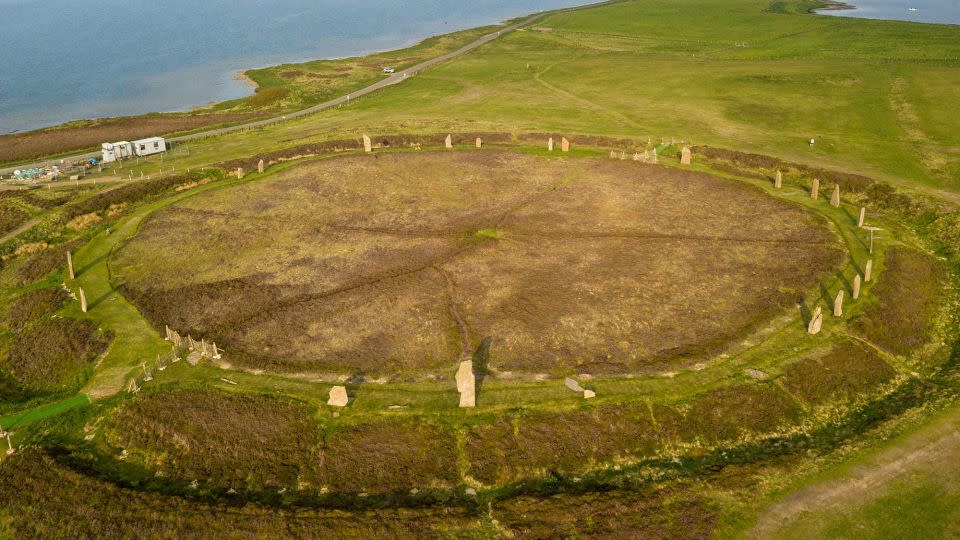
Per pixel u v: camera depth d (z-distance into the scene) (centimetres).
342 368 3581
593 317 4012
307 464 2955
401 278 4566
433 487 2861
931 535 2484
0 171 7212
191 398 3338
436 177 6656
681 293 4269
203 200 6194
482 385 3397
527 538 2556
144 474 2956
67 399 3422
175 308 4284
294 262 4881
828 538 2502
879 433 3039
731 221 5384
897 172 6291
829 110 8300
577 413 3169
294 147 7662
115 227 5634
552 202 5897
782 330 3800
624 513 2645
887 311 3962
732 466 2884
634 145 7469
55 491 2814
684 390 3312
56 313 4334
